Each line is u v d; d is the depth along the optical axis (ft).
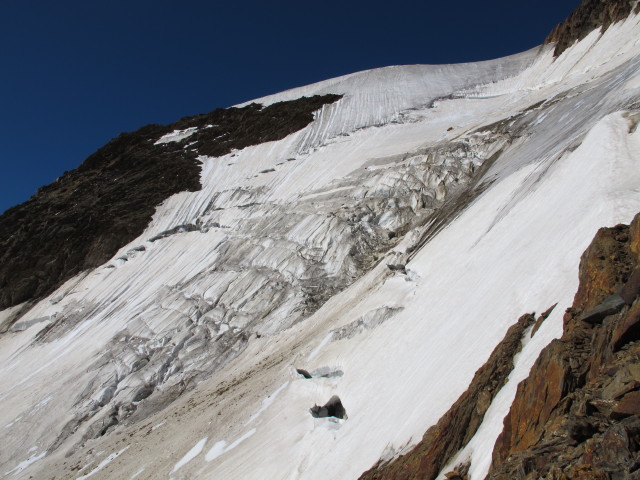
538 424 25.95
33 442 103.76
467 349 45.09
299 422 67.62
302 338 94.02
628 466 18.66
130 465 81.41
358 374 67.87
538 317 37.52
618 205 39.14
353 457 50.72
